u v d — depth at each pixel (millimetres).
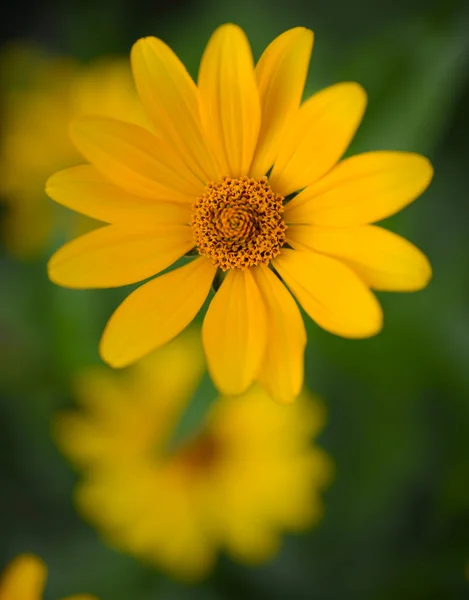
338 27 349
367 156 237
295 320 239
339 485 337
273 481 326
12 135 360
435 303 316
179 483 329
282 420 325
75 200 240
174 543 328
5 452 353
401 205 235
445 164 332
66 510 358
